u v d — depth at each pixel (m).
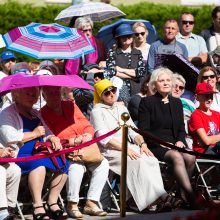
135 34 34.56
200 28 44.91
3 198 23.53
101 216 25.47
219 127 28.86
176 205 25.97
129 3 48.44
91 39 32.84
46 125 25.30
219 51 34.00
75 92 28.75
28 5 42.53
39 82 24.55
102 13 36.94
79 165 25.25
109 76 31.70
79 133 25.77
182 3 49.88
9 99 27.11
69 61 31.27
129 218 24.75
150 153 26.50
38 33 27.73
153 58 33.06
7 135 24.34
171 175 27.34
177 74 29.92
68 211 25.14
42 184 24.38
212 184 28.70
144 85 29.48
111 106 27.00
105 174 25.70
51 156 23.92
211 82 30.27
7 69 32.38
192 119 28.66
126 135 24.70
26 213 25.73
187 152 25.53
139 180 26.06
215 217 16.42
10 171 23.84
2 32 41.88
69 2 47.56
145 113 27.66
